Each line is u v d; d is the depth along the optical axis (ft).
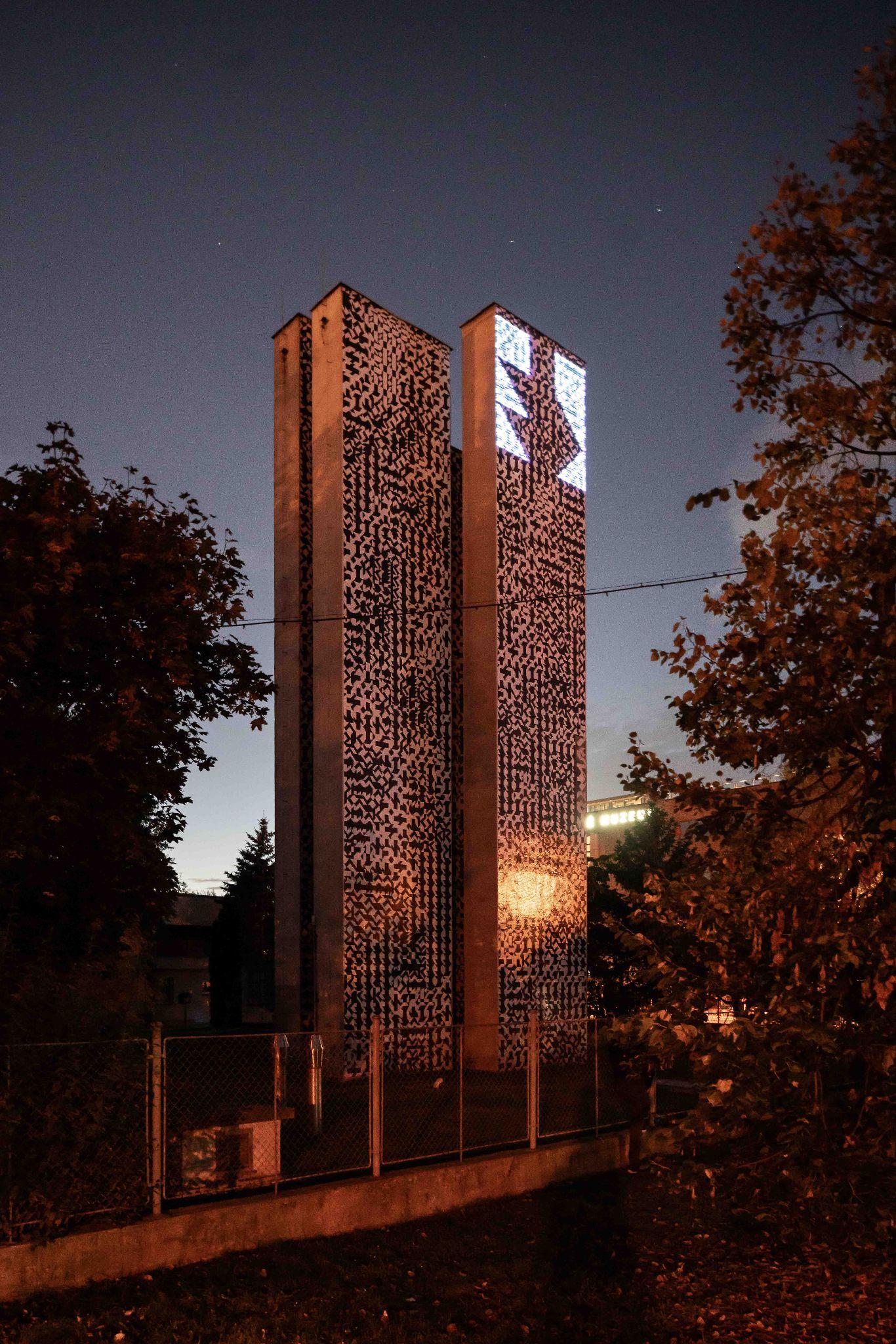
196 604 36.68
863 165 22.26
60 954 33.19
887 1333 23.73
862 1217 21.59
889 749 19.51
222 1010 98.53
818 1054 18.42
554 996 66.33
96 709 33.65
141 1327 22.53
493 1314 24.71
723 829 21.29
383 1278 26.84
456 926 66.28
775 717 20.34
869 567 20.18
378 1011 58.80
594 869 78.23
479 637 68.03
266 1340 22.26
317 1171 32.58
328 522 62.54
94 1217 25.91
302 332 68.08
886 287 22.77
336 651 60.80
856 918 19.31
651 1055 21.33
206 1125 30.09
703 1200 34.68
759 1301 25.84
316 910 60.44
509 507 69.10
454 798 67.36
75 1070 26.00
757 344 23.39
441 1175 33.32
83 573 32.63
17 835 30.12
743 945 20.44
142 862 35.88
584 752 72.18
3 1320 22.48
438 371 68.54
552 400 73.61
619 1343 23.22
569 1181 37.37
